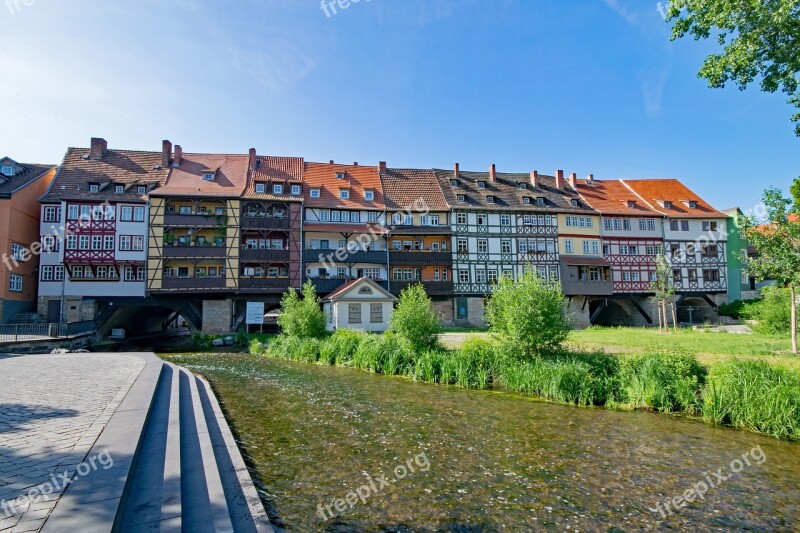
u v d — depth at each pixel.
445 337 24.47
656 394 11.16
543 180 45.22
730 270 43.41
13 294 32.31
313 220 36.56
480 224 39.59
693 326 35.28
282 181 36.88
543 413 10.79
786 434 8.97
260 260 34.34
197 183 35.78
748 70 11.14
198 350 27.42
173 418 7.45
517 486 6.48
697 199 45.56
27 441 5.24
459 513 5.61
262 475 6.74
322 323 25.20
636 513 5.72
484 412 10.86
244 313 35.31
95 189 34.09
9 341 21.27
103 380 10.20
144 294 32.97
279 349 23.81
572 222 41.12
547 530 5.24
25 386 9.34
